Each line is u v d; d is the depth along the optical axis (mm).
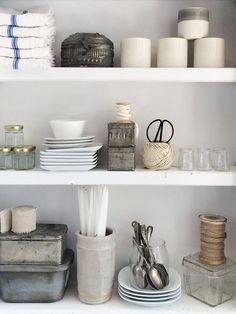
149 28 1338
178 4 1333
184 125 1359
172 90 1353
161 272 1221
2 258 1213
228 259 1301
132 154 1210
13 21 1124
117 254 1395
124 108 1224
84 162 1201
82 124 1248
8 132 1281
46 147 1345
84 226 1238
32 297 1225
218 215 1348
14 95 1354
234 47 1341
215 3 1336
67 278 1298
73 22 1338
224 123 1358
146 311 1185
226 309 1210
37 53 1137
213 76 1170
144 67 1204
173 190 1383
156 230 1388
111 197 1387
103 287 1212
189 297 1278
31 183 1201
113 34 1341
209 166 1266
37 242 1212
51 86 1354
